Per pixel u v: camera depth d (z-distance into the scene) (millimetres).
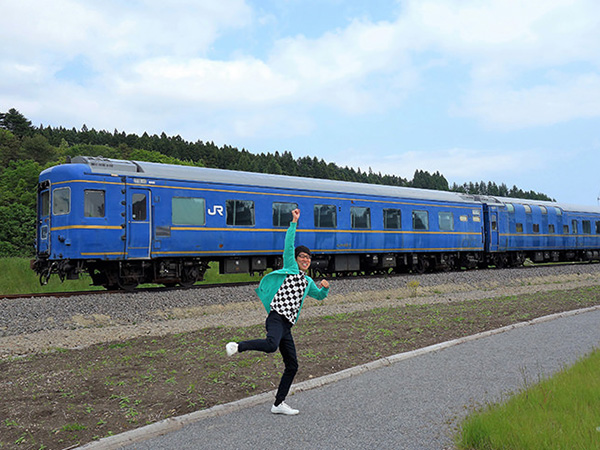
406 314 12109
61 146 161375
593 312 11812
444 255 23922
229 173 16781
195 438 4496
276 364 7230
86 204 13656
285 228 17578
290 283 5141
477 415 4387
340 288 16859
